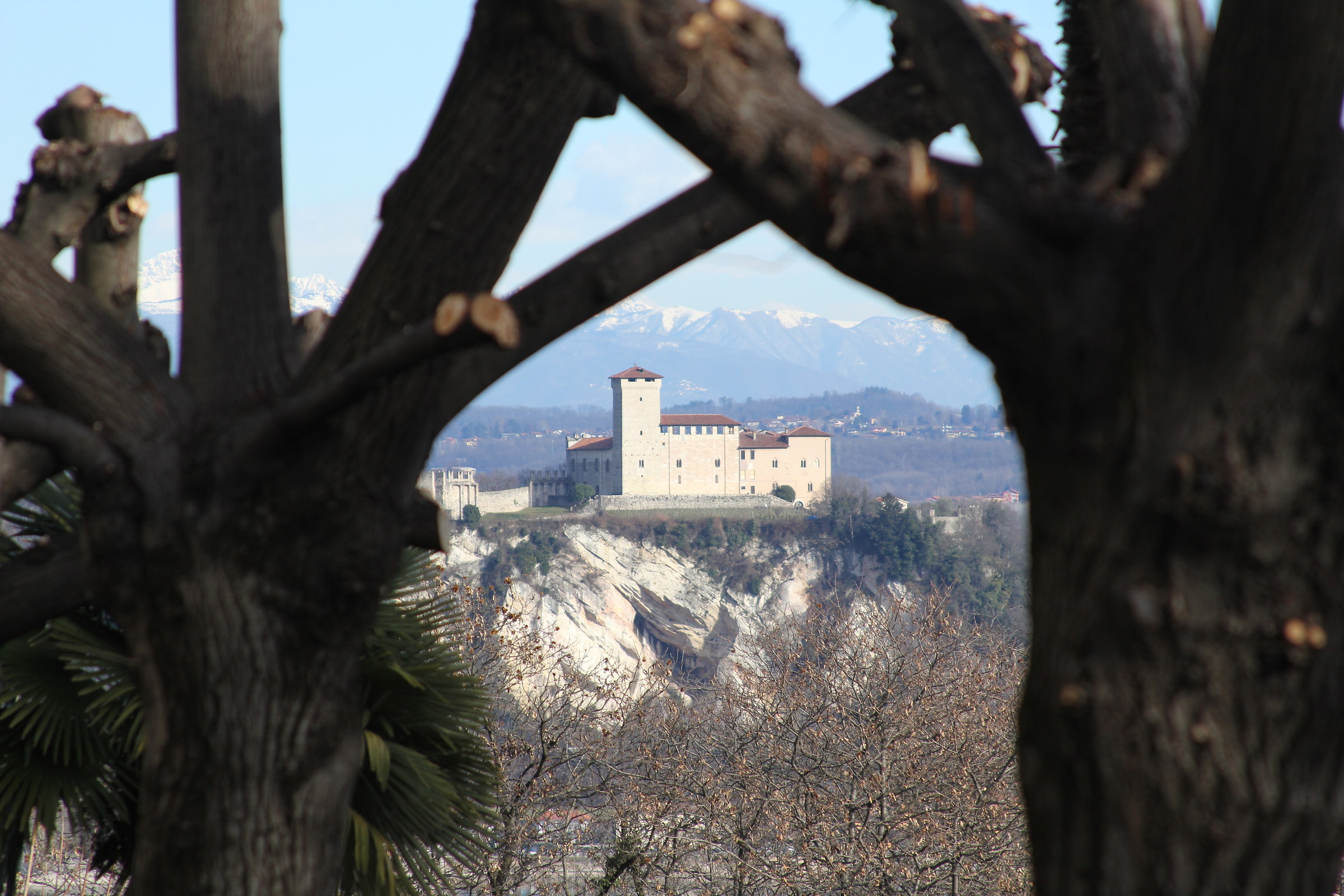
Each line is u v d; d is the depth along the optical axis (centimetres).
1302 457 630
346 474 991
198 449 999
